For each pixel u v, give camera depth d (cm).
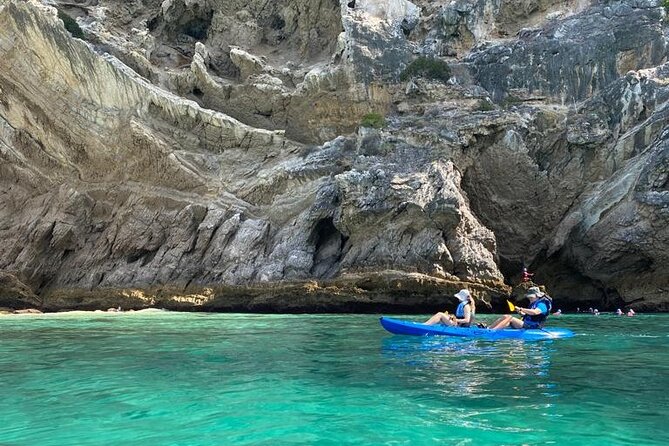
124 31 3806
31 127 3222
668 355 1015
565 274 2900
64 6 3759
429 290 2348
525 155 2834
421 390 706
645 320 1988
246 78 3572
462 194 2702
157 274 2855
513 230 2898
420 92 3131
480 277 2427
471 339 1252
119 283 2894
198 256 2867
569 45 3108
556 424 552
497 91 3173
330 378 785
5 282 2833
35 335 1434
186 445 492
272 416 584
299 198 2884
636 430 534
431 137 2759
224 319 2020
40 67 3194
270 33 3925
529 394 682
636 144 2738
